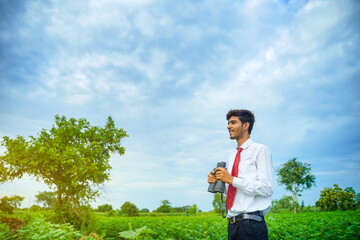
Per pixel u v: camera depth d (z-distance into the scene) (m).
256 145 2.68
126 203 47.91
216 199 44.97
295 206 43.53
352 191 40.78
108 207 45.75
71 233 4.68
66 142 14.69
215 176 2.74
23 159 13.57
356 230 6.87
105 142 15.61
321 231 6.59
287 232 6.96
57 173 14.27
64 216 12.43
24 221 11.16
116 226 10.09
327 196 41.72
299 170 46.81
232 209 2.59
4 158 13.59
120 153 16.34
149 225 10.28
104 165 14.76
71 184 13.05
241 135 2.80
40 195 14.84
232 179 2.52
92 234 4.71
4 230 7.36
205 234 7.20
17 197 14.84
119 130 16.38
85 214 12.84
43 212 13.04
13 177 13.92
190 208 47.28
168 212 51.91
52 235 4.45
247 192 2.46
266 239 2.50
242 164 2.69
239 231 2.52
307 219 12.16
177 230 7.85
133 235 2.23
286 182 47.72
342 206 40.81
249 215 2.47
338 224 8.31
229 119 2.89
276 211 43.41
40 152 13.68
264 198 2.55
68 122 15.22
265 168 2.55
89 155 14.33
